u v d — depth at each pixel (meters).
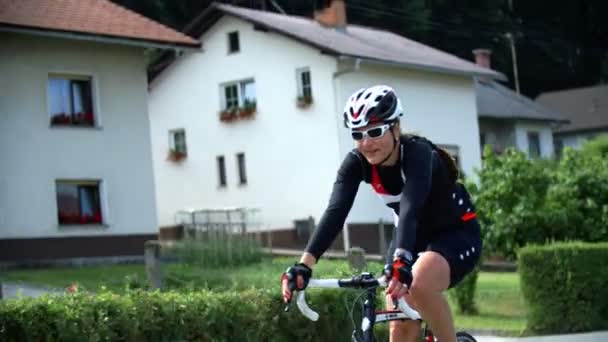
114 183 27.88
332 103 36.34
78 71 27.39
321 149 36.62
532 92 74.38
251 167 38.81
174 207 41.28
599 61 75.31
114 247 27.61
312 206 36.91
